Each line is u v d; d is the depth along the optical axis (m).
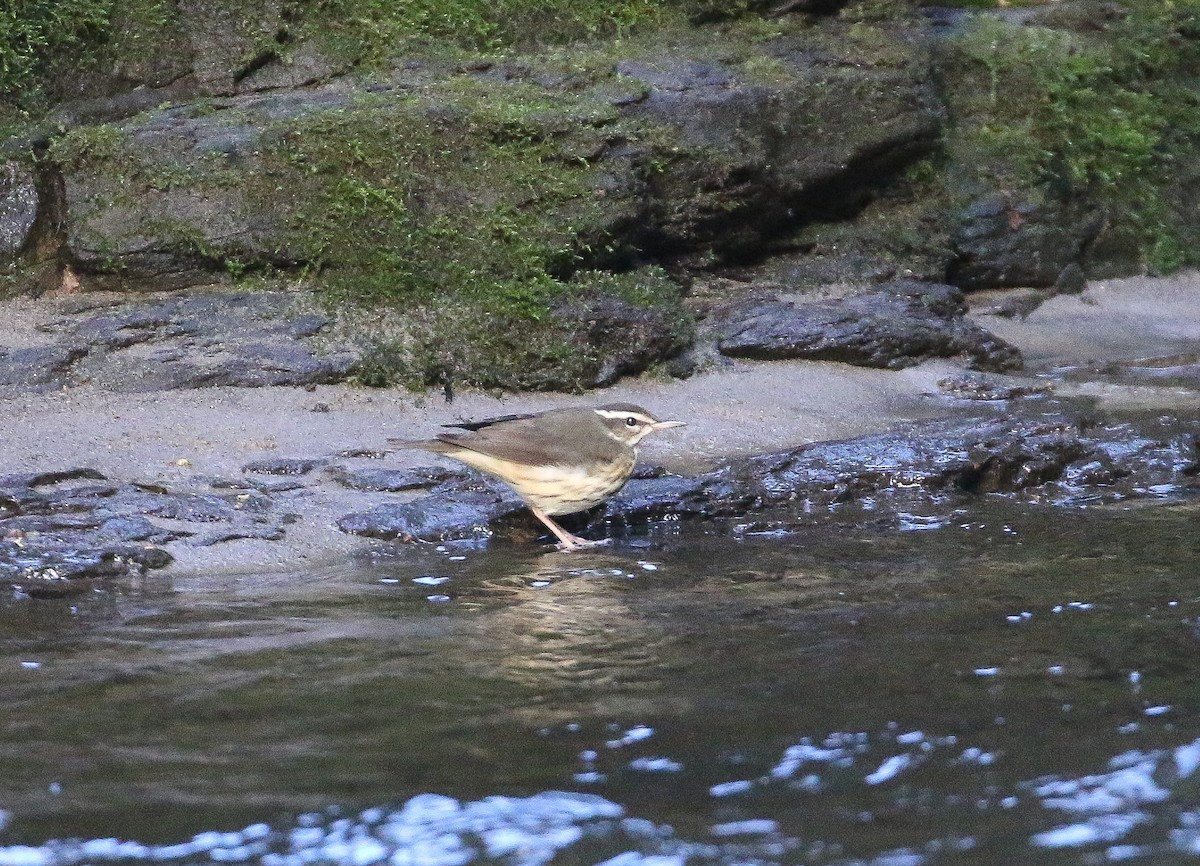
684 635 8.65
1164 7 22.45
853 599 9.39
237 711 7.41
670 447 13.30
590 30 18.42
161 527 10.62
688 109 17.19
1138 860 5.91
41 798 6.43
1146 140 21.02
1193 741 6.97
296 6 17.20
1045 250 19.92
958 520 11.52
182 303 14.85
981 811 6.32
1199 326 19.39
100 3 16.56
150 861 5.93
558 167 15.93
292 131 15.44
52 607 9.23
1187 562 10.14
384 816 6.28
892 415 14.69
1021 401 15.30
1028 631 8.63
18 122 15.97
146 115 16.00
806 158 18.11
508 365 14.62
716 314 16.50
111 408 13.17
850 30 19.33
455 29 17.73
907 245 18.94
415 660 8.20
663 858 5.95
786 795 6.47
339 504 11.38
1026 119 20.59
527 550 10.84
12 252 15.13
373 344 14.38
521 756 6.87
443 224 15.36
